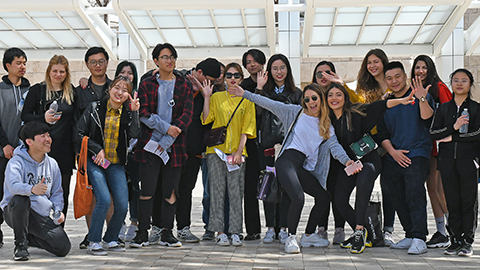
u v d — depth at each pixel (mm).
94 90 6008
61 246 5250
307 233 5934
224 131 5992
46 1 10961
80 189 5324
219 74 6453
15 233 5133
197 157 6395
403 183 5801
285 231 6184
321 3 10359
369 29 12180
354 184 5672
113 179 5547
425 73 5938
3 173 5934
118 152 5555
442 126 5426
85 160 5359
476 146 5379
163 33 12641
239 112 6125
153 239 6121
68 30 12695
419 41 12836
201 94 6469
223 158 5969
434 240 5879
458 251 5352
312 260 5117
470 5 11281
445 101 5805
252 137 6137
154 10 11414
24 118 5742
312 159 5762
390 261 5043
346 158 5562
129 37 13320
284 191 6105
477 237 6383
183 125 5777
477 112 5348
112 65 18453
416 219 5539
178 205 6297
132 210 6602
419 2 10219
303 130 5742
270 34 11836
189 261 5059
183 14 11570
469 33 12867
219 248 5801
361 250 5473
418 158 5664
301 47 13578
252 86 6559
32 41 13328
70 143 5879
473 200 5340
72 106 5883
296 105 5891
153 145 5648
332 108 5699
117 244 5578
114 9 11062
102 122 5504
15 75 6051
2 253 5547
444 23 11703
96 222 5398
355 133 5664
